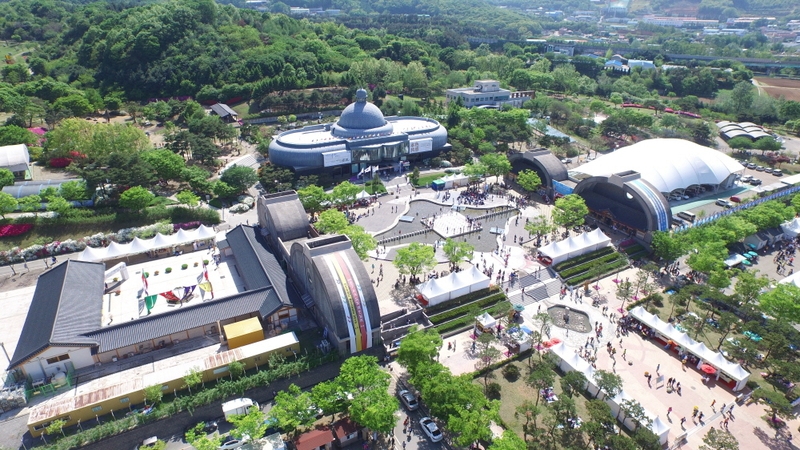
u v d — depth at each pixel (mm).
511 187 188250
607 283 129750
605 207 162125
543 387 87062
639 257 142250
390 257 137000
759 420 88688
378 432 83188
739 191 189625
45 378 91188
